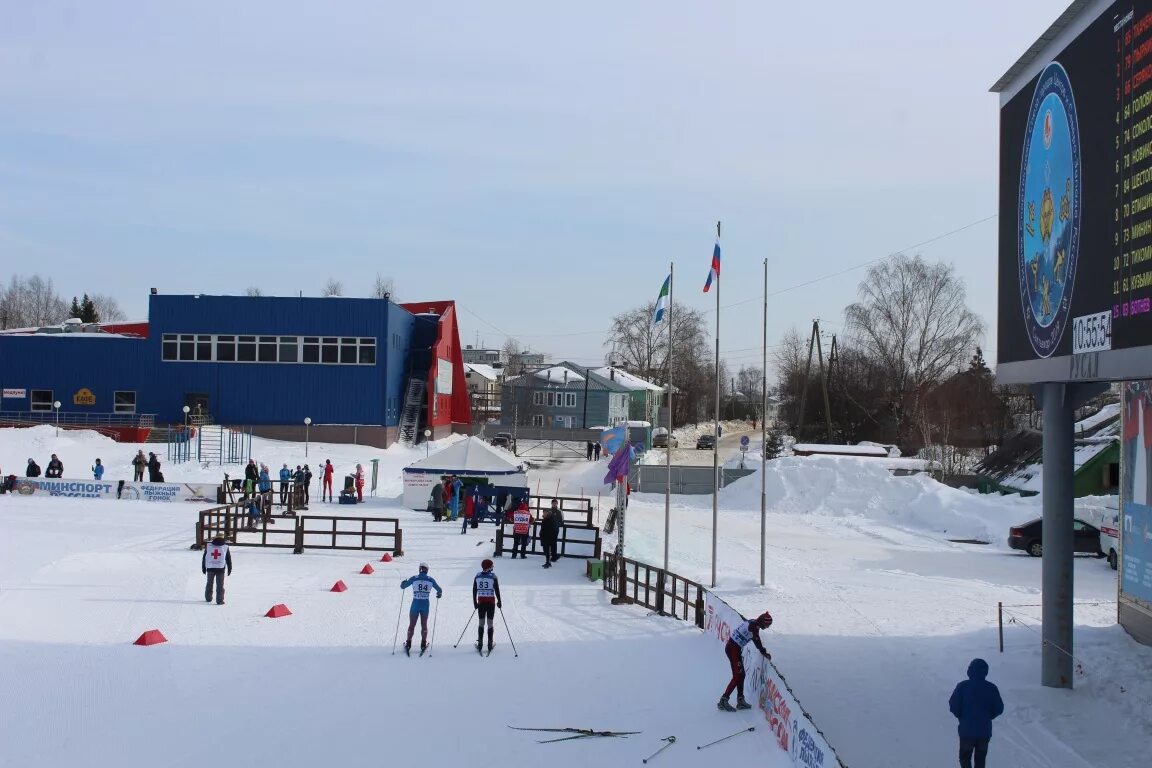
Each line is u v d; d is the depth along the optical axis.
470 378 129.12
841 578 26.47
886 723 13.35
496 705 13.95
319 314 62.09
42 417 61.19
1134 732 13.29
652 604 22.16
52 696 13.84
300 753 11.87
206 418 61.22
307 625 18.98
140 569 24.45
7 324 154.38
